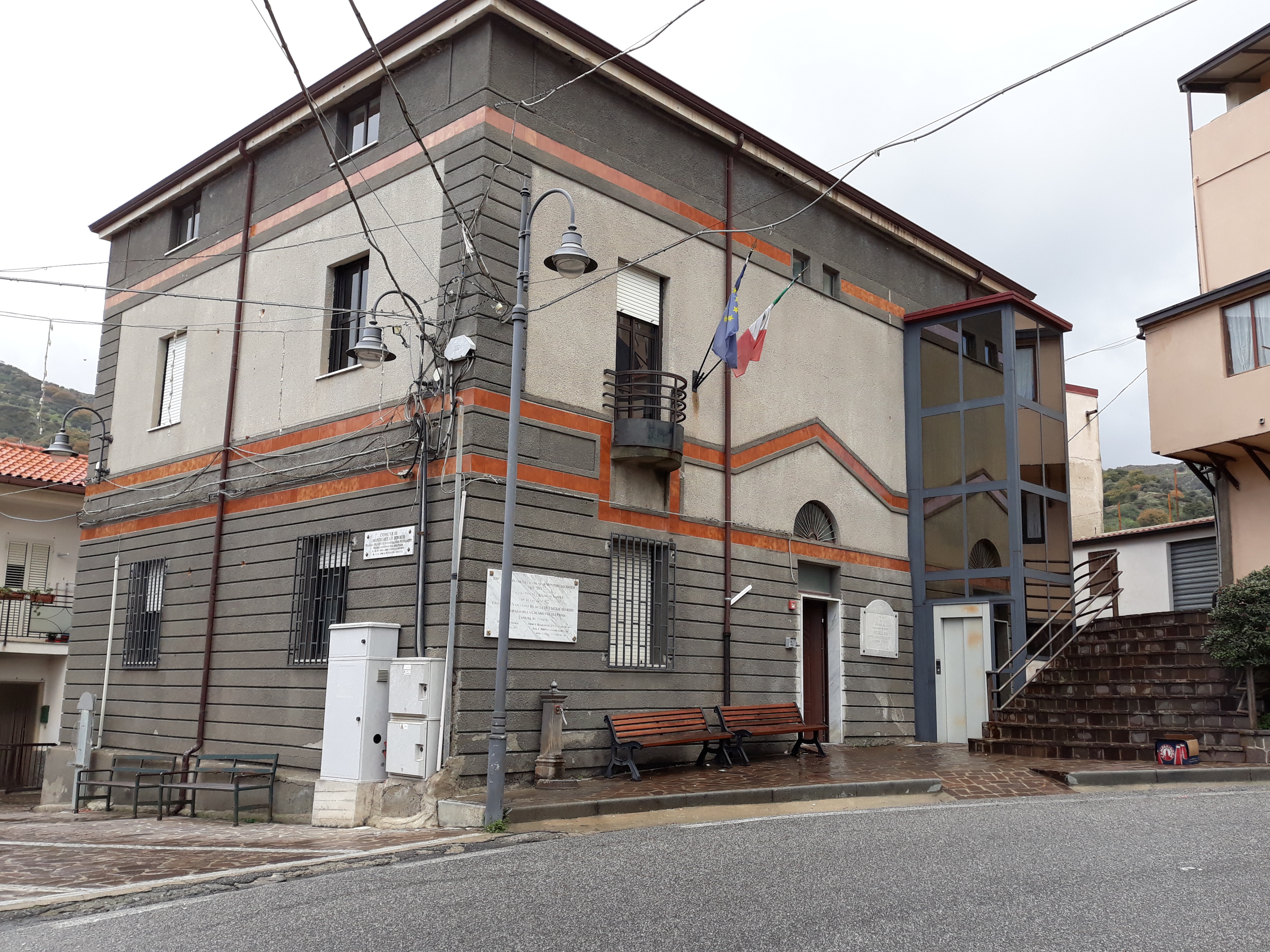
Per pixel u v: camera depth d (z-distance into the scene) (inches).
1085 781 464.8
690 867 298.4
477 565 467.2
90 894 298.2
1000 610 703.1
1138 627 613.0
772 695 608.7
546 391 510.0
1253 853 298.2
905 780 467.5
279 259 615.5
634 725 498.6
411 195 534.0
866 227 743.7
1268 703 523.5
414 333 516.1
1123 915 235.9
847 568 684.1
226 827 476.4
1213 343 661.9
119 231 767.7
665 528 560.4
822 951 213.0
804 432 665.0
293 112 610.2
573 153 540.1
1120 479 2156.7
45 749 848.3
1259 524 665.0
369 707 466.3
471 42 518.3
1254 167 684.7
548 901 260.4
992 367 731.4
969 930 225.8
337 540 537.6
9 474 890.7
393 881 295.3
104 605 701.9
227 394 633.0
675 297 586.2
